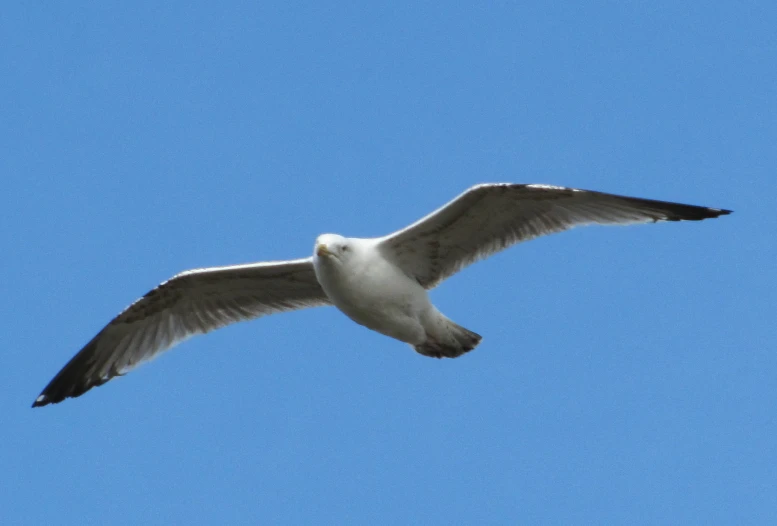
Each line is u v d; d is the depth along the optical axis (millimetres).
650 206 14438
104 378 16531
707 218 14578
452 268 14977
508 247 14789
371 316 14836
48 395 16812
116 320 16281
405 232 14484
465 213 14383
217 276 15695
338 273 14367
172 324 16359
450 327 15367
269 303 16188
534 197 14289
